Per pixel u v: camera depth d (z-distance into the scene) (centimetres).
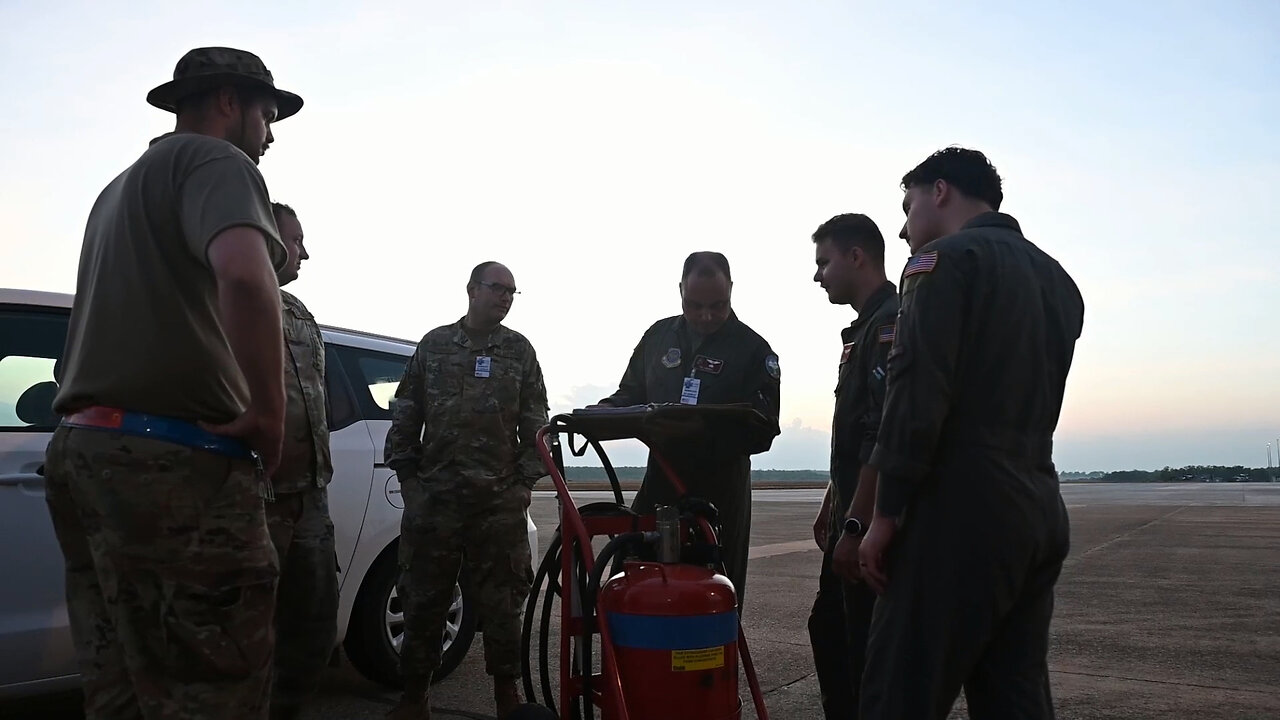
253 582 197
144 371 190
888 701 204
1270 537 1242
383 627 431
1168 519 1684
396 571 441
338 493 418
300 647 293
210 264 191
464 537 381
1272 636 552
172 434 190
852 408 283
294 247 323
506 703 385
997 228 226
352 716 393
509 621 383
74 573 205
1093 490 4881
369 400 457
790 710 398
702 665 255
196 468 191
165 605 188
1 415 331
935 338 203
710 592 261
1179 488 5512
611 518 300
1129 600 686
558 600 664
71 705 363
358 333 476
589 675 279
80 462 189
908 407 202
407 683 375
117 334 192
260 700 199
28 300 350
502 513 382
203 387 195
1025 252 221
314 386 302
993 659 213
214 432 194
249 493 199
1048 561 213
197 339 196
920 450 201
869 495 249
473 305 392
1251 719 384
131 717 200
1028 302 212
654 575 266
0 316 341
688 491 328
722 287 335
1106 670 467
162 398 191
